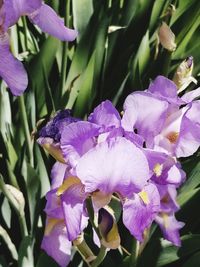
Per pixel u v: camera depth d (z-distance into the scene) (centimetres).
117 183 35
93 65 62
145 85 70
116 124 36
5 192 48
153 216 38
